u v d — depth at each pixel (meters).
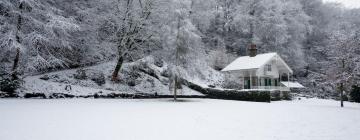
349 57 28.52
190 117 14.38
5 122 11.17
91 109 16.91
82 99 25.42
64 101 22.38
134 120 12.81
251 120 13.83
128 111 16.44
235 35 59.56
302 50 60.44
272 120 13.99
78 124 11.26
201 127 11.45
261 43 56.00
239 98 33.47
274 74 43.09
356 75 28.20
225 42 58.31
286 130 11.14
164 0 30.83
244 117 14.95
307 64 59.84
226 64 50.66
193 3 48.88
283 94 39.56
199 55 28.67
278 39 54.34
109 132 9.88
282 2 59.12
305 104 29.20
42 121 11.70
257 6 58.66
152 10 30.72
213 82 43.56
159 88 35.88
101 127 10.77
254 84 42.53
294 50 56.59
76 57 35.12
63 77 29.97
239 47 58.97
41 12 25.30
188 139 9.13
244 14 57.44
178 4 28.11
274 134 10.24
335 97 48.12
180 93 35.66
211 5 56.69
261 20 57.59
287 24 58.12
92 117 13.35
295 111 19.12
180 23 27.38
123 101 25.08
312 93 51.12
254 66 39.84
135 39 32.19
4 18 23.69
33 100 22.11
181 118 13.91
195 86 39.38
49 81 28.30
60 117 13.02
